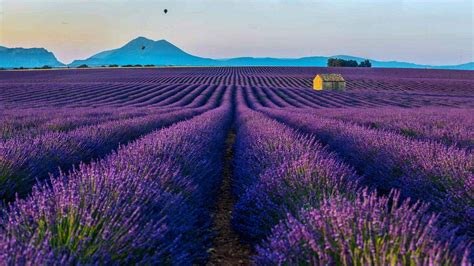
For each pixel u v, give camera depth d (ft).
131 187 10.00
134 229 7.39
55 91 146.20
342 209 8.14
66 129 31.71
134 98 124.16
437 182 14.64
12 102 100.94
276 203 11.63
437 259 5.82
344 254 6.50
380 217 8.00
